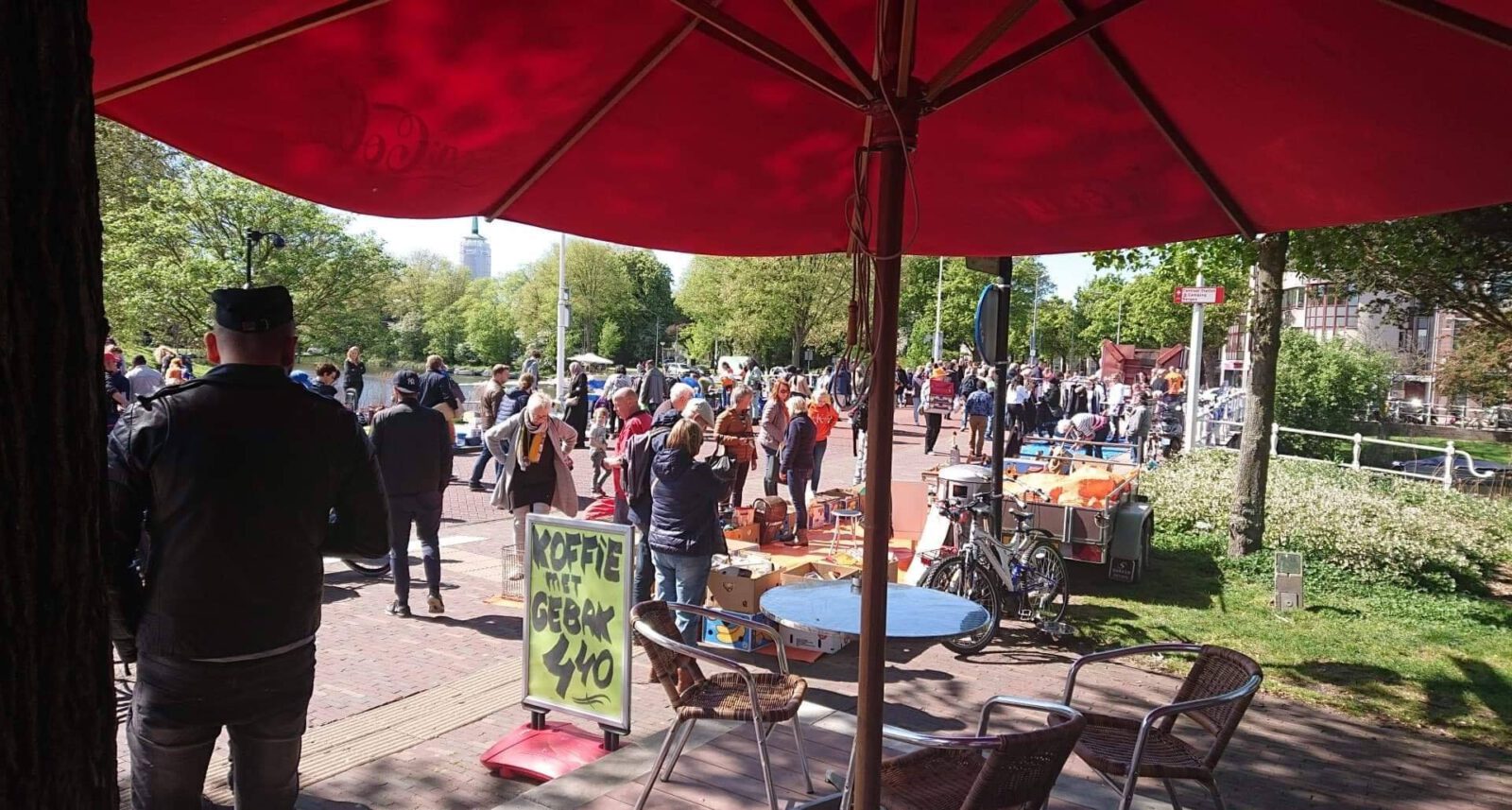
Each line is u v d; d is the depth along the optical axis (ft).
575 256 262.06
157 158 113.91
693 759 15.44
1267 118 9.87
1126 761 12.05
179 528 8.58
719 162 11.68
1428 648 24.81
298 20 7.45
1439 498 43.06
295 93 8.29
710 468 20.43
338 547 9.90
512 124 9.70
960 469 28.22
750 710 12.96
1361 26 8.04
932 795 11.33
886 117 7.83
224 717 8.88
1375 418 79.15
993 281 25.55
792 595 15.78
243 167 8.64
